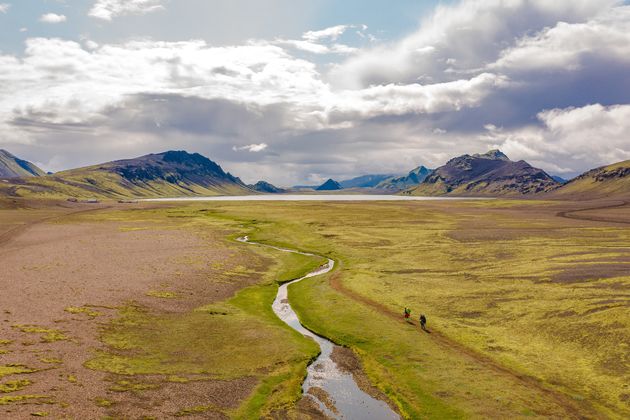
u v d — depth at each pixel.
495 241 131.38
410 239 139.75
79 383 43.06
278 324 66.56
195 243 133.00
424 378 48.06
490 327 61.47
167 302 72.69
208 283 86.94
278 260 113.88
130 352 52.25
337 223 181.62
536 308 66.19
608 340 52.81
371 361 53.66
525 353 52.81
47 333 55.41
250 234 159.50
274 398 43.72
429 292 79.38
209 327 62.88
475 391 44.69
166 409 39.56
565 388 44.59
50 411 37.16
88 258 103.44
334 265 109.19
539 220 194.75
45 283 78.94
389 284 85.69
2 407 37.16
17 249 115.06
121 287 79.00
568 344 53.84
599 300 65.62
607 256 98.88
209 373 48.34
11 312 62.53
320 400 44.16
